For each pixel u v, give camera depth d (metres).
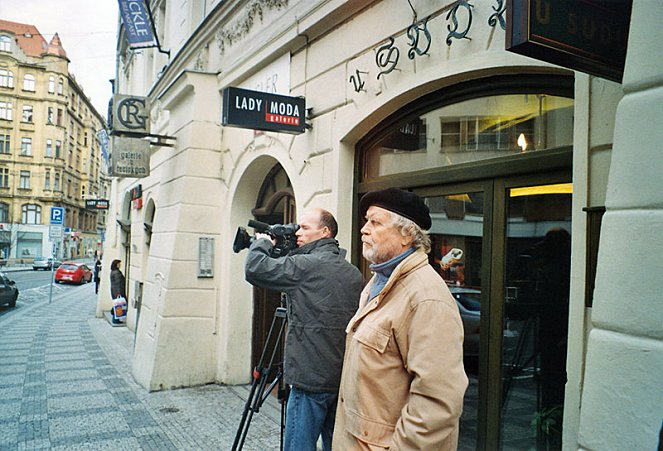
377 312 1.88
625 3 1.91
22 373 6.96
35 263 45.00
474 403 3.17
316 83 4.73
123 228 14.09
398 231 1.95
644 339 1.37
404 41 3.62
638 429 1.36
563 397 2.66
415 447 1.60
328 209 4.44
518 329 2.89
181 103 7.30
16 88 53.09
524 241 2.90
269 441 4.42
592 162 2.28
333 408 2.56
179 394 5.94
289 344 2.58
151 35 8.62
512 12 1.71
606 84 2.23
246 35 6.21
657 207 1.38
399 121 3.96
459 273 3.34
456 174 3.31
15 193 53.31
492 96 3.18
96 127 72.56
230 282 6.43
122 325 12.55
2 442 4.34
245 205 6.55
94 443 4.34
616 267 1.46
